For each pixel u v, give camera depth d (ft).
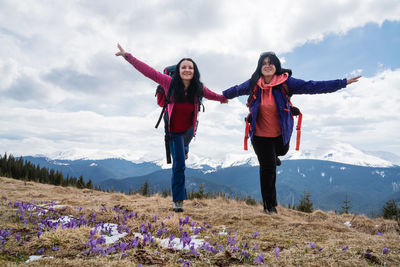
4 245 8.53
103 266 6.38
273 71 16.10
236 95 18.33
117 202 19.54
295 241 9.81
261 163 17.37
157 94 17.04
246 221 13.84
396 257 7.23
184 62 15.67
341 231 11.77
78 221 12.26
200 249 8.39
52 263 6.51
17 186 34.96
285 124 16.11
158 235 10.58
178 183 16.22
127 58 15.81
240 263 7.22
